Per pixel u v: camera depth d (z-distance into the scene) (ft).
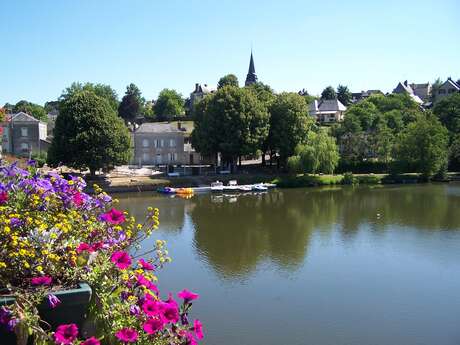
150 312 13.21
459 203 141.59
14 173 18.33
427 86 521.24
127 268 15.52
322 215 122.31
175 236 96.84
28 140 224.12
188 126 312.50
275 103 204.44
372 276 70.18
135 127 264.93
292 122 200.23
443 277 69.77
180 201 150.20
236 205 140.87
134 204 143.33
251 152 191.42
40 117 341.21
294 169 191.11
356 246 88.58
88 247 15.35
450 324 53.06
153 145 235.20
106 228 18.38
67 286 13.83
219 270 72.74
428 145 208.03
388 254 82.79
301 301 59.88
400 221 112.98
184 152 238.48
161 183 178.81
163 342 13.37
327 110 374.43
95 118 162.50
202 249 85.66
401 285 66.18
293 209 132.57
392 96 352.90
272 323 52.95
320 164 192.03
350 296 61.72
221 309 56.90
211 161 238.07
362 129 259.80
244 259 79.10
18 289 13.21
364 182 202.08
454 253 83.25
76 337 12.32
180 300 58.75
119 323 13.41
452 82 418.31
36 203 17.01
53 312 13.19
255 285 65.72
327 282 67.31
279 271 72.59
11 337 12.54
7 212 16.03
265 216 121.29
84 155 161.89
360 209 131.85
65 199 19.11
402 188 184.03
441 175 212.23
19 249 14.14
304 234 98.78
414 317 55.01
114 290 14.28
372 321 53.72
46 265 14.42
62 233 16.12
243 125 188.55
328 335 50.06
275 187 187.83
